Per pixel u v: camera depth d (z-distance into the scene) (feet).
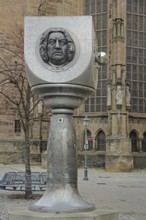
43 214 30.68
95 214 30.83
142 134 190.08
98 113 189.78
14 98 187.21
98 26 195.11
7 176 76.23
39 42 33.68
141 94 193.16
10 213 31.35
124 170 172.55
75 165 33.65
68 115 34.32
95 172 167.12
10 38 194.59
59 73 33.22
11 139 192.24
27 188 71.77
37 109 183.62
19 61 191.01
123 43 185.16
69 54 33.06
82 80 33.37
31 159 187.42
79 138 189.78
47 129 191.21
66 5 196.75
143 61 194.90
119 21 185.26
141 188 99.30
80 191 89.04
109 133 180.04
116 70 182.91
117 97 180.04
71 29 33.50
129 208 64.08
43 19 33.83
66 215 30.27
